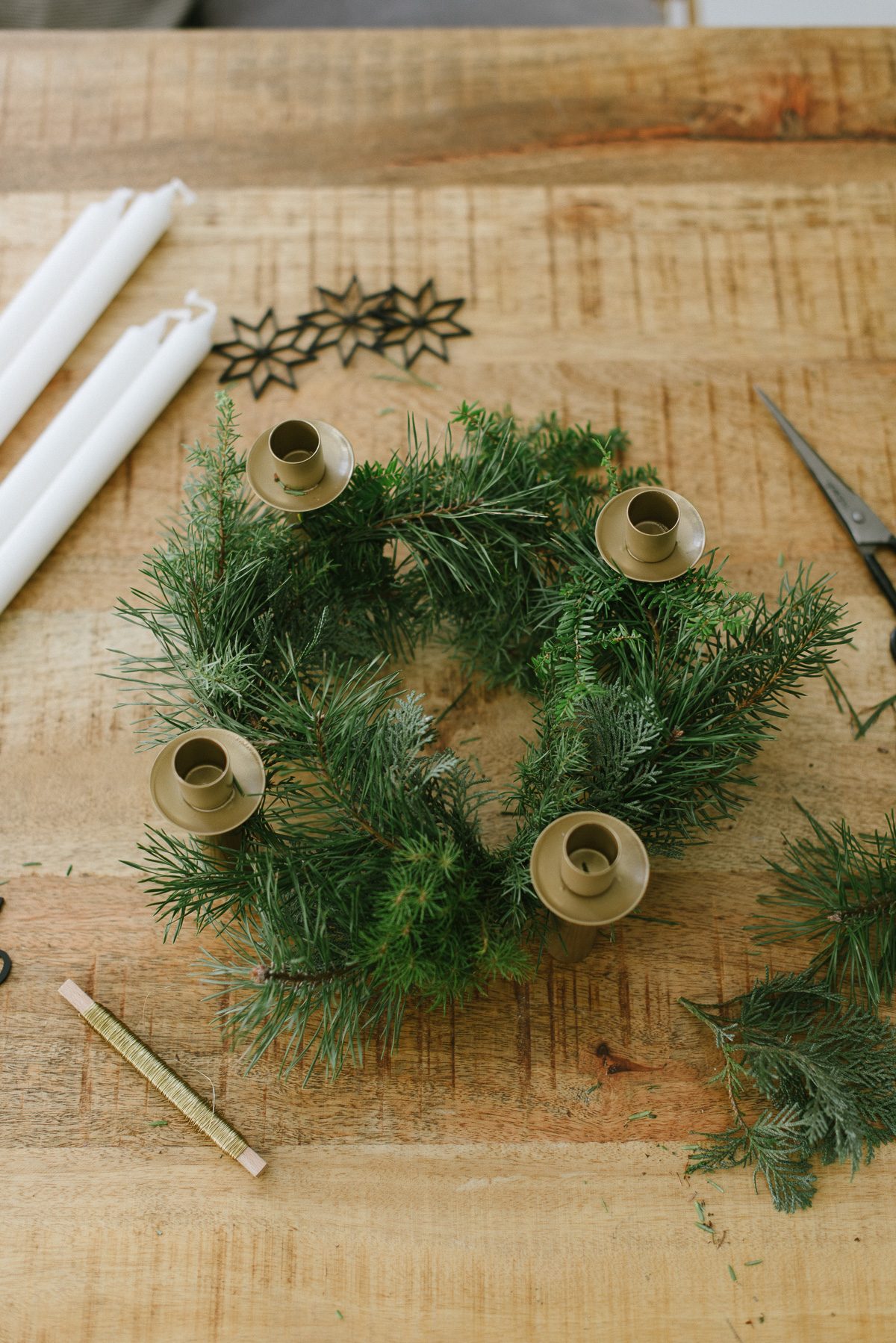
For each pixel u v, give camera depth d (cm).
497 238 119
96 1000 103
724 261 119
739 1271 99
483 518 104
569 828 94
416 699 100
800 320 118
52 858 106
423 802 98
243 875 97
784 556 113
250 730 99
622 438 114
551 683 100
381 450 115
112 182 120
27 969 104
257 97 122
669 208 120
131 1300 98
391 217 120
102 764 108
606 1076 102
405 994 98
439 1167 100
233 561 101
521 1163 101
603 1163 101
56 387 116
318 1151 101
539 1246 99
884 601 112
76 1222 99
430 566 107
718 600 100
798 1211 100
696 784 100
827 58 124
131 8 151
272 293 118
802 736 109
